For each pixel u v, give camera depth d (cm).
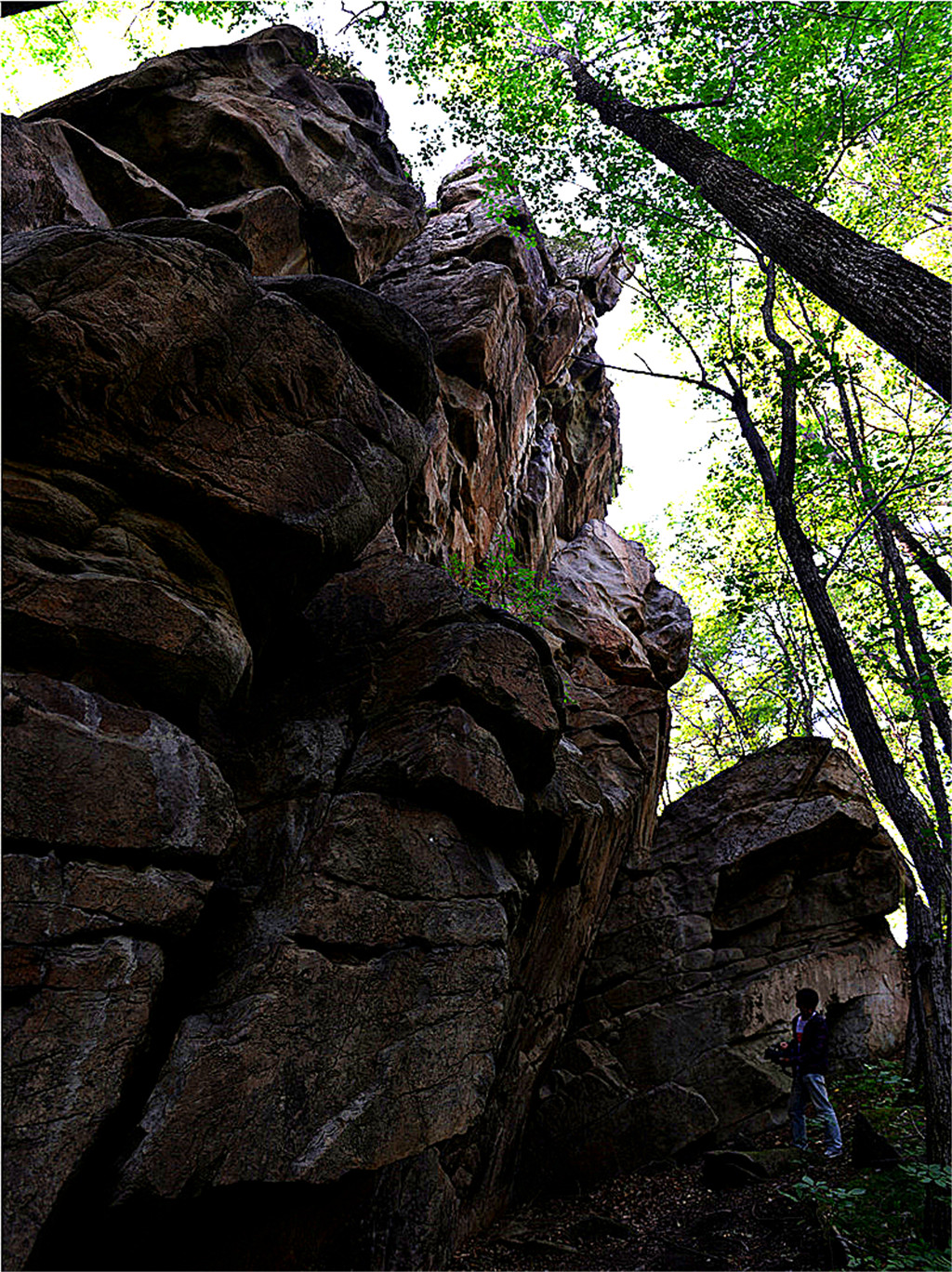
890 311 491
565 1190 865
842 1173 756
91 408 414
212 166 968
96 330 401
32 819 336
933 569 902
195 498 454
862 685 738
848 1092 993
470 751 546
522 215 1208
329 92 1207
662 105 873
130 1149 349
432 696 566
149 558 431
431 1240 500
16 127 690
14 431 397
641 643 1443
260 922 450
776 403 921
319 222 1005
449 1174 648
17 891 324
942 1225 580
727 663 1681
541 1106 918
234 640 454
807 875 1165
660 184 927
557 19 939
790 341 1169
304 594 544
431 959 495
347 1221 451
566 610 1373
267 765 536
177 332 435
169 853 384
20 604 367
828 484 880
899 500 866
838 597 987
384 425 567
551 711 609
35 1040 315
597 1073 952
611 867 1006
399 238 1138
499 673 589
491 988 522
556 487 1508
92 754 365
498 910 548
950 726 870
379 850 496
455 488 1076
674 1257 639
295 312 509
